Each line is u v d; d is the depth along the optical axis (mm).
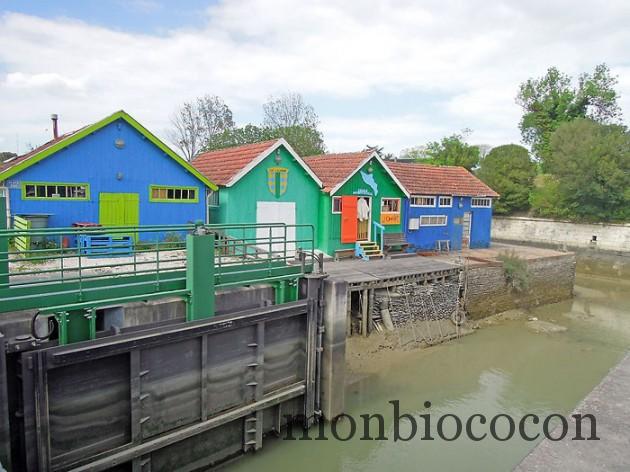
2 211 9117
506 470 9609
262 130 45094
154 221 16266
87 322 7980
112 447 8000
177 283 9102
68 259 13000
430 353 15844
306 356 10820
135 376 8031
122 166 15445
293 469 9617
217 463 9562
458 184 26125
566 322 20266
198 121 48219
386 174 21500
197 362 8953
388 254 21391
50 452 7277
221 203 17875
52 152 14008
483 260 21125
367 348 15078
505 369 14930
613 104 47781
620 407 9133
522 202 39500
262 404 9984
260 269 10445
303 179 19328
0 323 7117
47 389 7152
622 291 26609
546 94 49938
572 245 35938
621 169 34219
